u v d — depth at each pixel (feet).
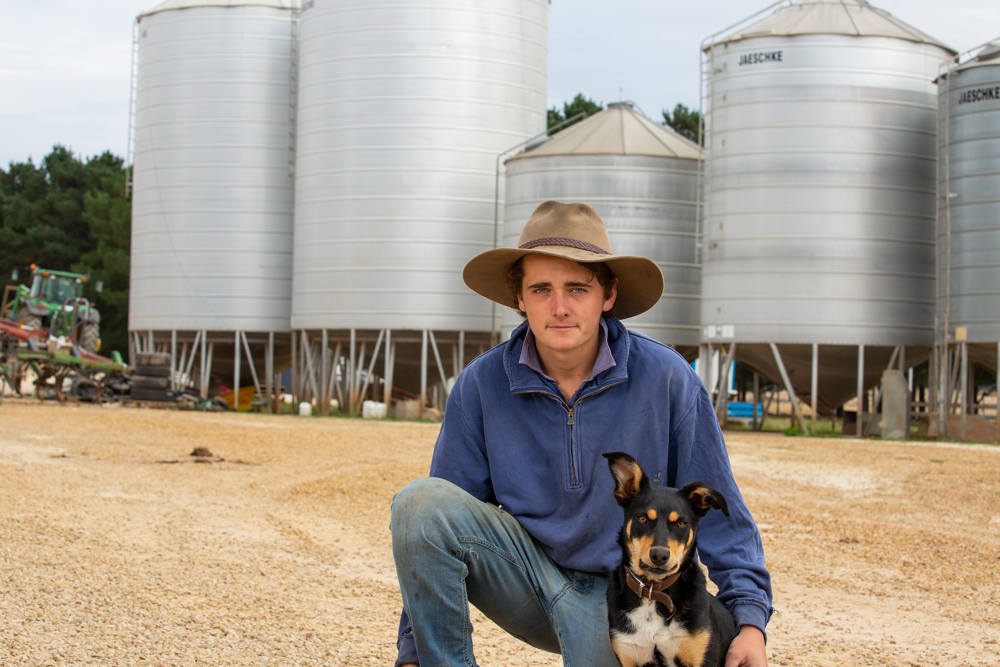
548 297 11.48
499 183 107.24
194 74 120.98
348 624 18.70
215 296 120.16
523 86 109.19
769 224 87.56
